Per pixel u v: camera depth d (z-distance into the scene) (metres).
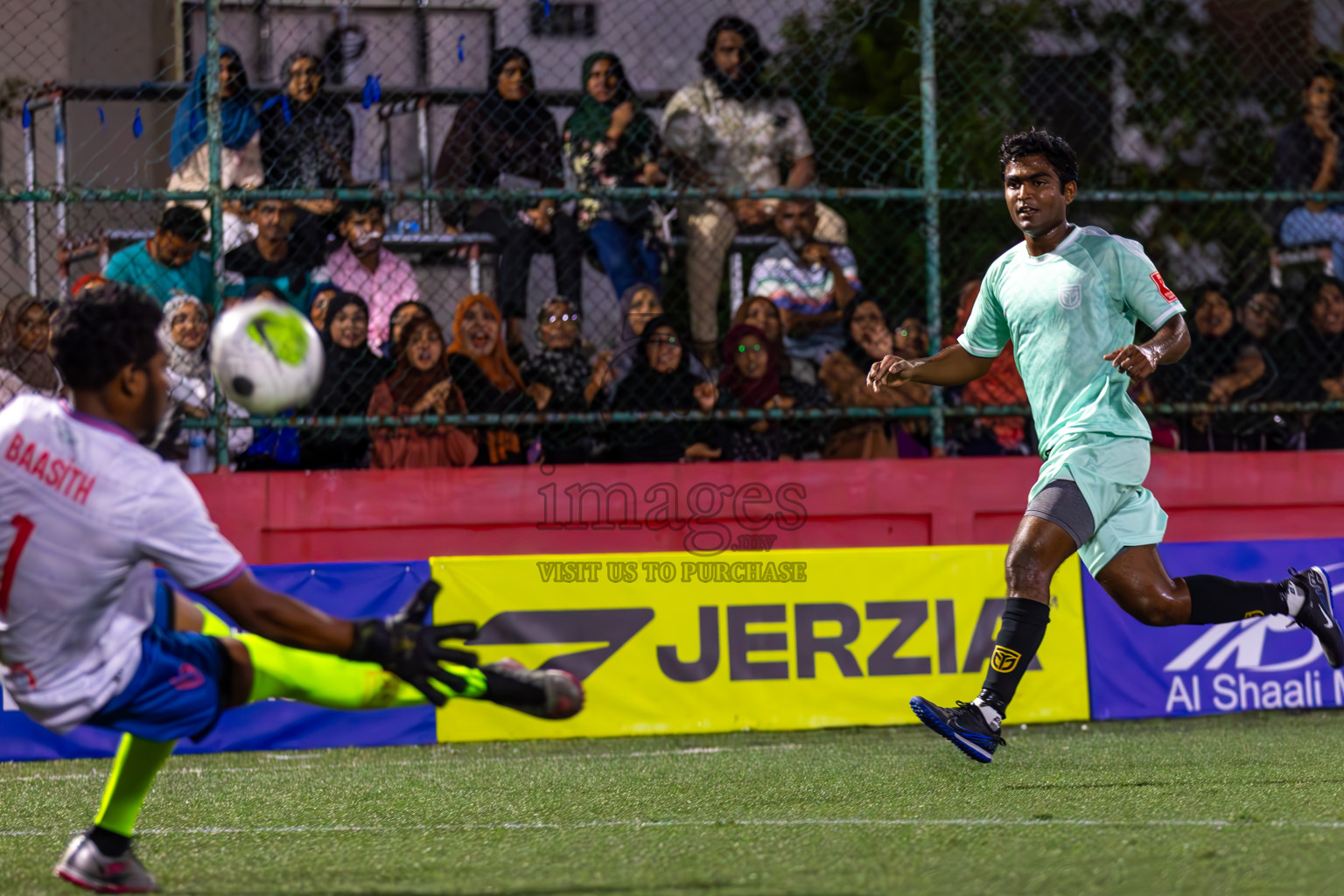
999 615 20.45
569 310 23.94
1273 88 27.69
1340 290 25.50
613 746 18.81
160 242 22.69
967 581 20.42
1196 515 24.70
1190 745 17.66
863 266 26.33
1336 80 26.84
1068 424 13.58
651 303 24.14
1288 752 16.78
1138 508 13.70
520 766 17.08
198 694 9.12
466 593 19.45
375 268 24.00
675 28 27.97
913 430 25.22
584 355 23.95
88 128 24.61
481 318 23.47
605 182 24.61
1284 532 24.95
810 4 27.27
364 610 19.30
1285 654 20.92
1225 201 25.38
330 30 26.06
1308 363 25.55
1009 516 24.48
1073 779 14.80
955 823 11.89
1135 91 27.52
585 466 23.53
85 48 24.73
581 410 23.67
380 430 23.42
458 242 24.59
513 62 24.55
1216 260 26.94
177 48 25.20
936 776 15.27
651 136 25.09
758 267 24.97
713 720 19.73
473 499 23.22
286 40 25.83
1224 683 20.72
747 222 24.98
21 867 10.75
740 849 10.88
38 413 8.65
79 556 8.46
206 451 23.30
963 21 27.09
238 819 13.34
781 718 19.84
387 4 26.30
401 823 12.86
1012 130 27.16
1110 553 13.63
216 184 22.47
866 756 17.20
